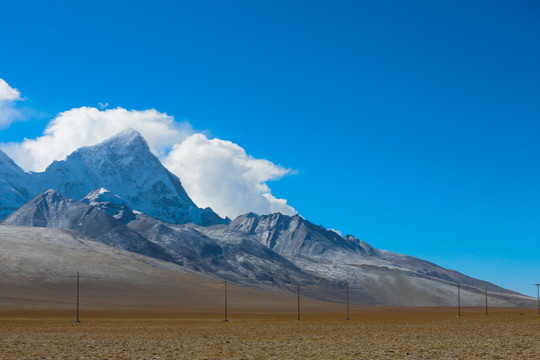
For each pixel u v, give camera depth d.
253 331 94.19
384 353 52.94
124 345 64.00
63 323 123.44
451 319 149.12
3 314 165.50
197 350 57.56
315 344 64.38
